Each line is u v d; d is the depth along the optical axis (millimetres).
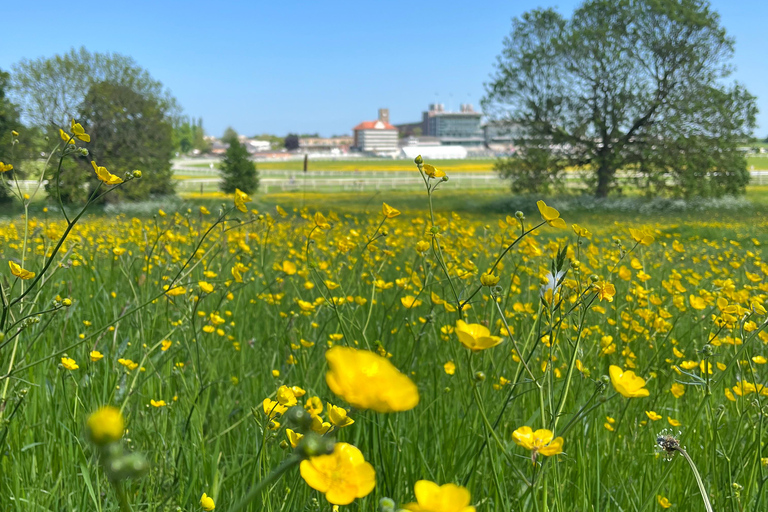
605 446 2537
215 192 44188
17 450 2273
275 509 1837
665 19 31016
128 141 31984
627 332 3633
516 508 2010
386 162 107688
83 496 2023
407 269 4684
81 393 2639
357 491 809
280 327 3961
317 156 147000
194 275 4734
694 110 30734
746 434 2545
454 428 2420
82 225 7453
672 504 2230
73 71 30672
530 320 3566
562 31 33531
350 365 674
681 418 2883
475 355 3053
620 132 33250
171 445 2322
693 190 30969
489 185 44688
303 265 5043
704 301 3311
